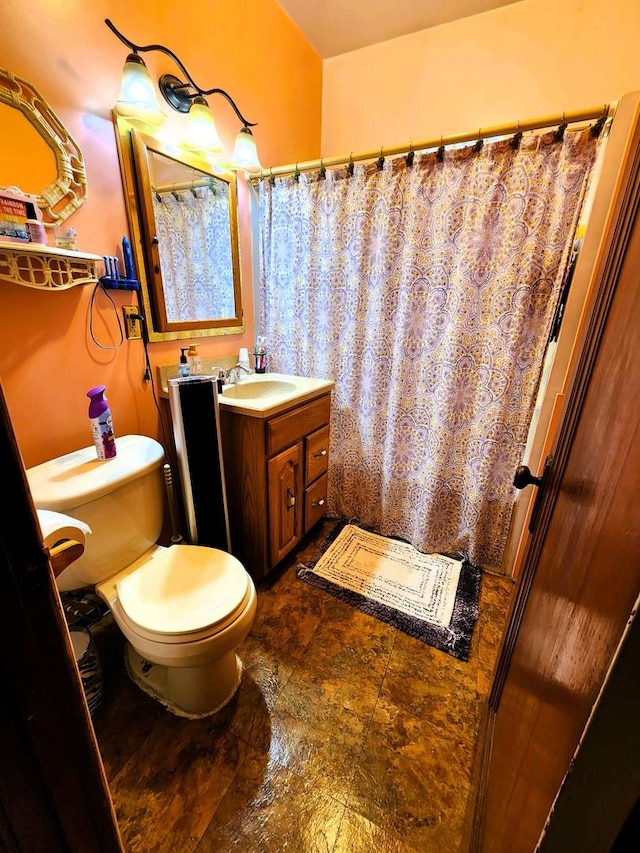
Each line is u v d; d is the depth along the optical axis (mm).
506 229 1413
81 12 1040
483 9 1683
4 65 912
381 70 1961
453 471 1787
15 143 955
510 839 515
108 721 1099
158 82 1282
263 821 892
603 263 660
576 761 321
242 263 1839
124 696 1169
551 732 429
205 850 844
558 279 1386
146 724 1094
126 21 1153
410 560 1846
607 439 447
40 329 1089
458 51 1786
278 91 1811
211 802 924
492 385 1575
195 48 1383
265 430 1429
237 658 1299
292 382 1792
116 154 1201
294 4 1709
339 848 850
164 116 1177
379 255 1667
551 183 1325
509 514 1710
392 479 1935
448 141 1395
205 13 1393
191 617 981
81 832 454
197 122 1322
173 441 1589
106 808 493
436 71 1850
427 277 1612
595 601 370
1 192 900
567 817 335
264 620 1470
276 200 1793
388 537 2021
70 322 1159
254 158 1564
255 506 1546
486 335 1556
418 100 1925
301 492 1750
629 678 271
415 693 1200
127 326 1337
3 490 316
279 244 1849
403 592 1633
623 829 285
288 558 1841
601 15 1541
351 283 1768
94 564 1074
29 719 369
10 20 908
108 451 1158
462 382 1641
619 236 578
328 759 1017
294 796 938
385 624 1463
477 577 1743
